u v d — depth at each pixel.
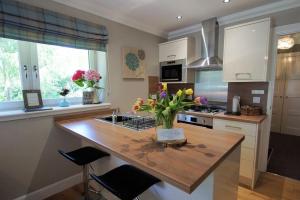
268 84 2.38
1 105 1.79
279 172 2.48
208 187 1.03
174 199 1.20
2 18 1.56
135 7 2.33
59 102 2.22
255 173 2.15
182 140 1.21
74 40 2.10
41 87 2.06
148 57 3.17
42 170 1.95
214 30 2.65
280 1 2.17
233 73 2.40
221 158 1.02
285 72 4.21
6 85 1.81
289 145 3.54
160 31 3.29
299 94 4.10
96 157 1.60
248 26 2.23
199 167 0.90
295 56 4.05
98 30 2.32
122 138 1.36
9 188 1.74
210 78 3.03
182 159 0.99
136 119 2.00
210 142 1.27
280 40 2.85
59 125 1.84
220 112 2.60
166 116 1.25
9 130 1.70
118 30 2.64
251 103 2.54
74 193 2.07
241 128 2.15
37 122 1.88
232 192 1.34
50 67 2.12
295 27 2.13
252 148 2.08
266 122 2.41
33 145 1.87
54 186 2.05
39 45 2.00
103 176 1.26
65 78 2.29
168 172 0.84
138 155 1.04
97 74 2.32
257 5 2.28
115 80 2.66
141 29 2.98
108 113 2.49
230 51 2.40
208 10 2.42
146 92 3.17
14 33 1.65
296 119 4.19
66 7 2.06
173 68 3.12
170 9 2.38
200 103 1.22
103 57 2.51
